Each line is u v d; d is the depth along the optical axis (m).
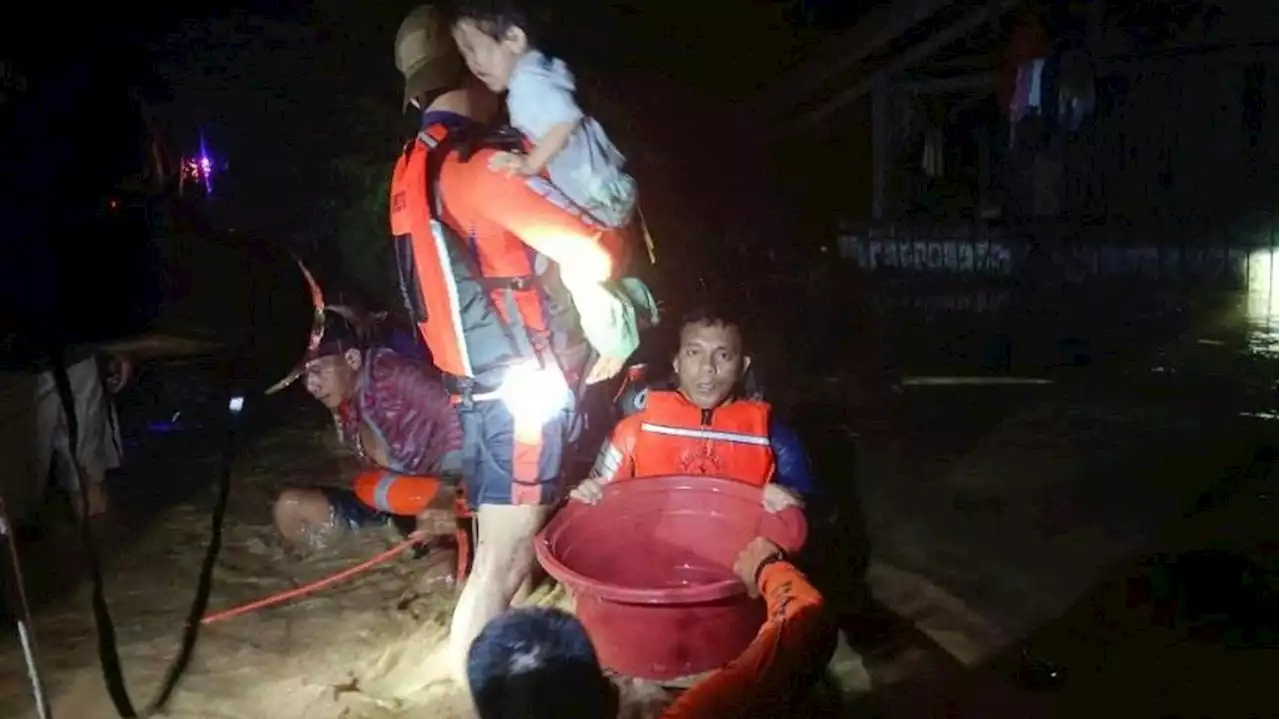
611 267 3.42
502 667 2.10
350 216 11.05
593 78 11.04
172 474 6.34
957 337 9.05
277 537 5.35
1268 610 4.01
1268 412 6.53
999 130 12.86
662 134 11.89
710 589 3.29
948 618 4.13
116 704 3.79
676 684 3.44
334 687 3.83
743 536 3.78
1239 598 4.11
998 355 8.39
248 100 11.73
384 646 4.20
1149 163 11.93
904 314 9.89
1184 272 10.40
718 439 4.00
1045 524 4.93
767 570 3.17
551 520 3.71
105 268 6.71
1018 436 6.24
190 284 9.71
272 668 4.05
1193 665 3.69
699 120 11.98
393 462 4.39
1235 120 11.44
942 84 12.21
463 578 4.56
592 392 3.92
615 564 3.90
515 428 3.55
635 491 3.82
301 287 10.15
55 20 8.39
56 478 5.77
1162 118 11.82
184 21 11.53
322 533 5.22
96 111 6.03
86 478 5.57
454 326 3.49
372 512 5.35
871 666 3.82
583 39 11.44
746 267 9.95
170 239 9.48
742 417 4.02
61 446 5.49
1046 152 12.40
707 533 3.87
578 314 3.61
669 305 7.98
